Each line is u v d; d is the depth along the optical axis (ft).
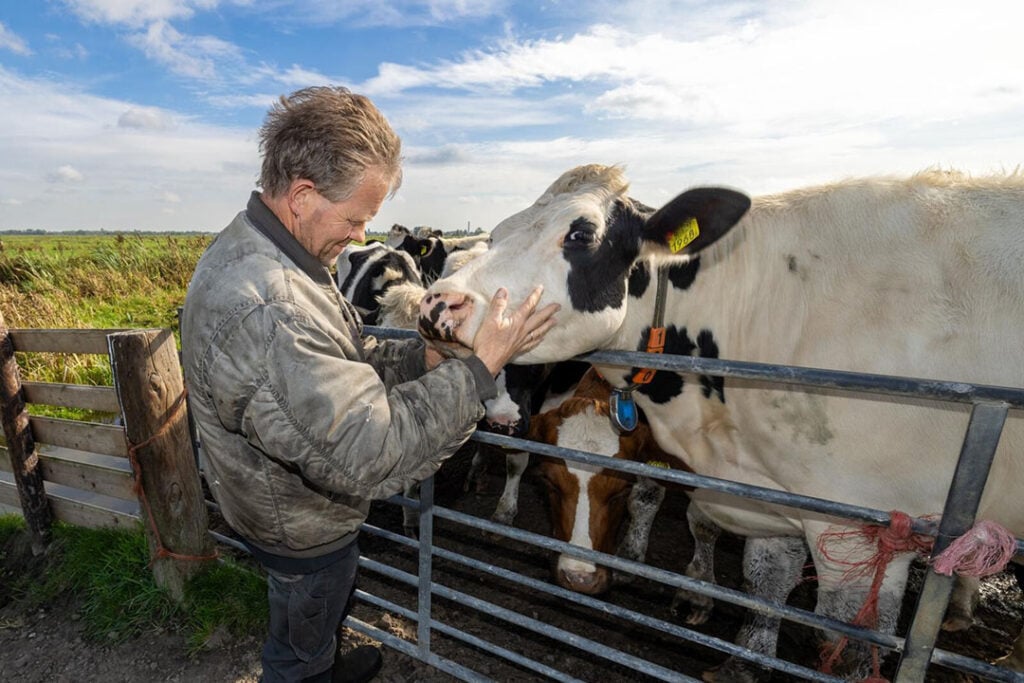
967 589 10.30
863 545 6.50
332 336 4.60
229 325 4.22
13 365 11.12
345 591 5.94
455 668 8.00
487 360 4.98
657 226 6.32
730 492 5.60
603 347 7.28
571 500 8.93
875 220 6.33
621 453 8.79
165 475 9.31
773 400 6.59
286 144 4.37
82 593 10.27
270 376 4.18
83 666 8.79
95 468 10.84
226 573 9.85
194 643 8.96
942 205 6.15
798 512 6.99
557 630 6.99
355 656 8.32
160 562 9.64
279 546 5.37
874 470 6.20
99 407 10.45
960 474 4.49
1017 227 5.73
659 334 7.09
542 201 6.86
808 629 10.61
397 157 4.80
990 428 4.32
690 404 7.59
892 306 5.93
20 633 9.62
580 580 8.78
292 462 4.36
